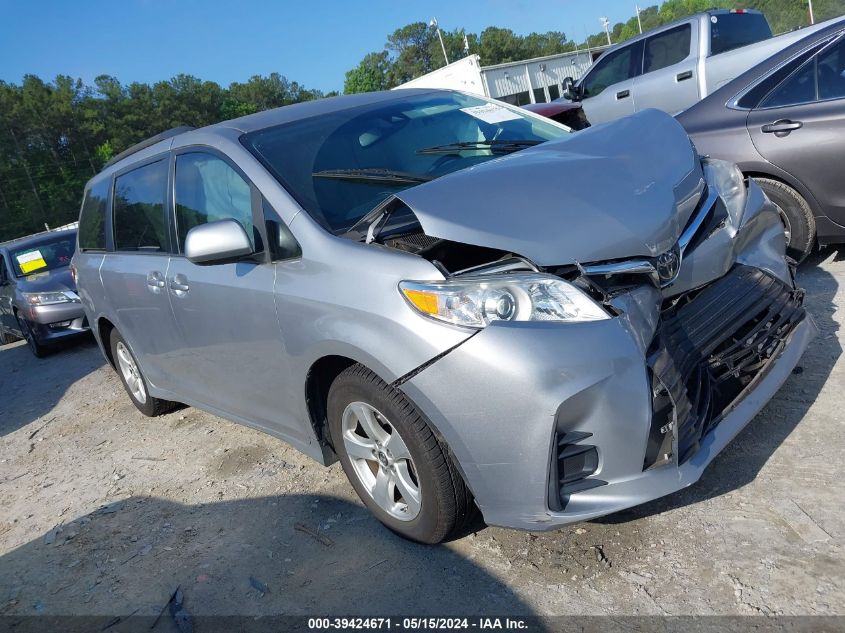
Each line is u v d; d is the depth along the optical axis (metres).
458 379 2.25
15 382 7.74
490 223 2.36
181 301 3.53
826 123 4.19
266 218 2.96
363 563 2.72
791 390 3.20
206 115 94.38
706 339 2.54
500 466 2.26
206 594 2.77
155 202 3.89
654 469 2.28
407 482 2.63
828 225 4.36
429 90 3.95
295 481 3.53
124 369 5.05
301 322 2.72
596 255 2.30
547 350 2.17
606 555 2.44
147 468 4.17
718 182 3.08
